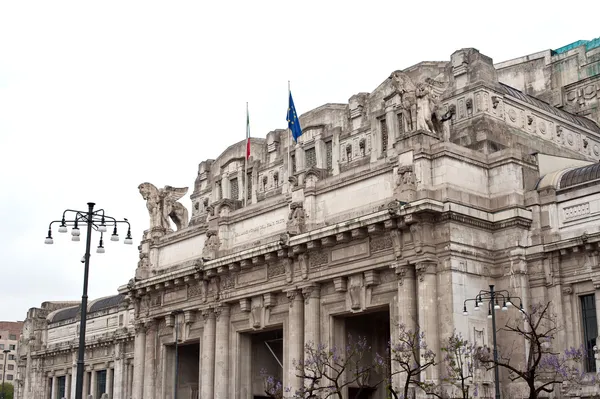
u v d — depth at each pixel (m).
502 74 72.62
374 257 51.50
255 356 63.62
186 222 77.44
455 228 48.94
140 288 71.69
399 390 47.50
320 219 56.44
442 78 63.72
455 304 47.50
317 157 69.94
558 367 41.50
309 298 55.34
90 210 41.38
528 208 51.28
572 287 48.91
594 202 48.62
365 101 68.62
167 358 70.44
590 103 66.88
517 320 45.28
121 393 95.00
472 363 43.06
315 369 51.38
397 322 49.47
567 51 68.94
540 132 59.28
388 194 51.94
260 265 60.12
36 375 116.19
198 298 65.69
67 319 112.88
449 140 56.09
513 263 49.97
